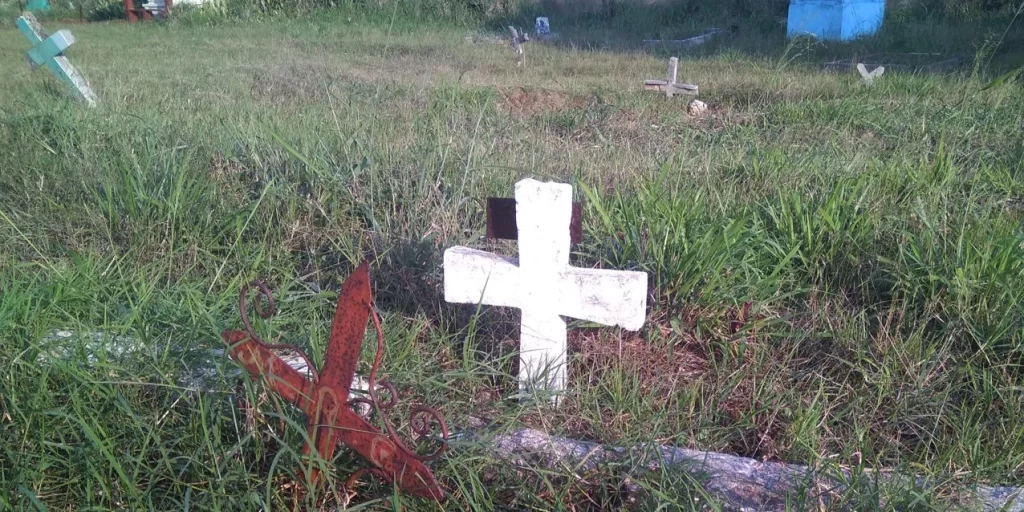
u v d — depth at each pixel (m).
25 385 2.48
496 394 2.98
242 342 2.34
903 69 11.01
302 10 20.02
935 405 2.84
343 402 2.22
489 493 2.35
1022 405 2.83
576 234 2.89
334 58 12.74
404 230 3.91
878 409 2.90
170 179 4.44
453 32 17.66
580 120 7.89
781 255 3.73
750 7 18.92
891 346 3.13
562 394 2.87
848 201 4.13
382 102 8.23
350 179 4.40
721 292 3.34
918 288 3.38
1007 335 3.09
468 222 4.10
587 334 3.35
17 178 4.97
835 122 7.29
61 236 4.19
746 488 2.39
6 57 12.56
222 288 3.70
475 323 3.06
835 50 13.49
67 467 2.38
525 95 9.26
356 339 2.15
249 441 2.43
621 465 2.43
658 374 3.12
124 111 6.61
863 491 2.30
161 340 2.80
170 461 2.34
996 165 5.67
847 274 3.70
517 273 2.88
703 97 9.42
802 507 2.24
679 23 18.83
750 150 6.00
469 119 7.12
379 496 2.39
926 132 6.70
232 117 6.28
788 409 2.86
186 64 11.68
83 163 4.88
